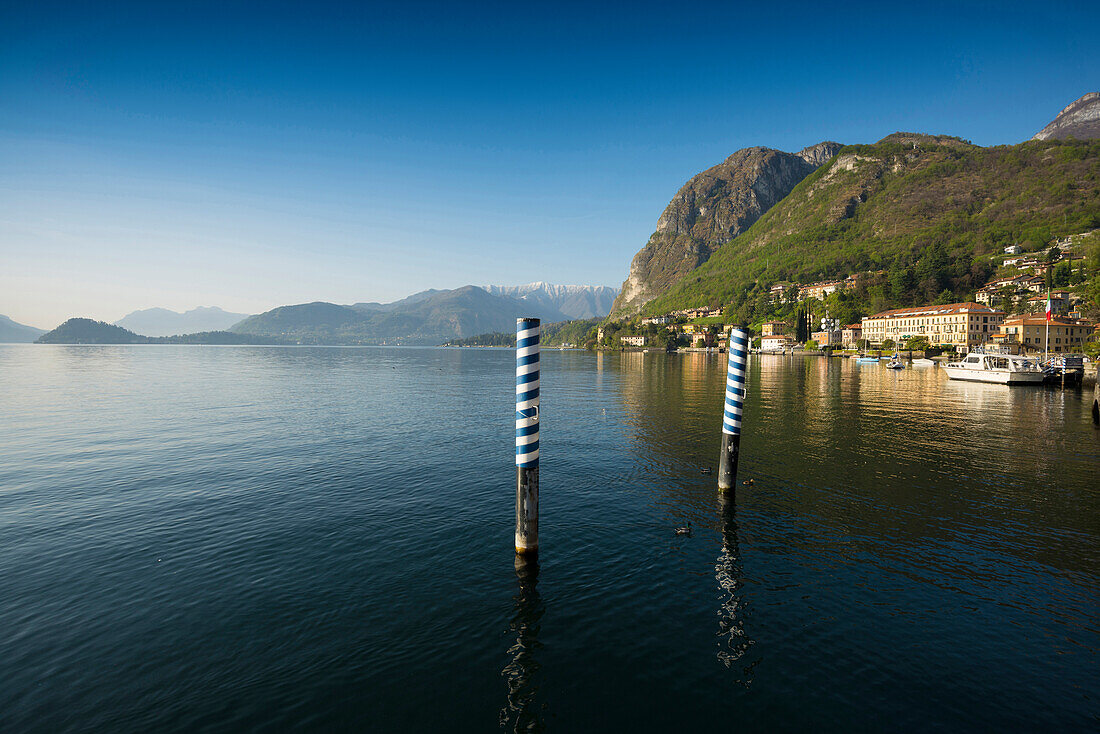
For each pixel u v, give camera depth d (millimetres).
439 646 10273
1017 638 10492
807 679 9320
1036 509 18375
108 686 8898
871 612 11547
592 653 10109
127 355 189750
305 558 14148
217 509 18078
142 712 8320
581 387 69062
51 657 9641
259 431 33812
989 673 9430
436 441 30812
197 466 24234
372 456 26641
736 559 14305
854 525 16891
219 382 73375
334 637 10492
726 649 10234
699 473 23453
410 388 67375
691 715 8430
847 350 197125
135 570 13266
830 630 10867
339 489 20656
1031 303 168000
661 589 12648
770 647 10305
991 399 53156
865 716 8391
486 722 8258
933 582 12898
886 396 55875
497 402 51469
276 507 18359
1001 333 151000
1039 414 41875
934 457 26344
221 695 8750
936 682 9195
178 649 9977
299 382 75875
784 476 22797
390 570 13508
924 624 11031
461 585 12758
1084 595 12203
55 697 8594
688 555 14570
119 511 17734
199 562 13789
